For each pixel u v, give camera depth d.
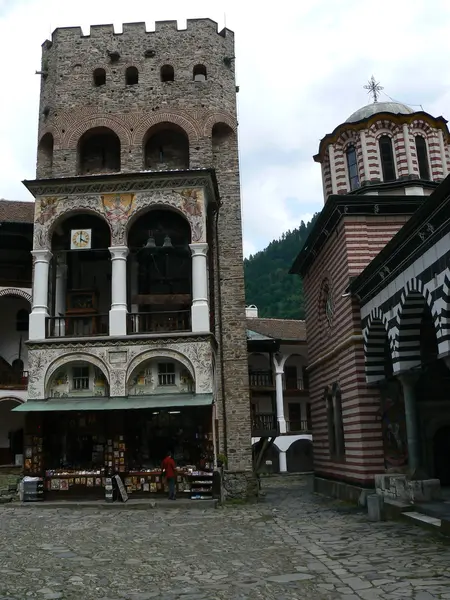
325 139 30.56
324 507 23.53
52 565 12.48
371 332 23.12
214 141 31.98
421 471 19.31
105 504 23.12
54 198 27.09
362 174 28.39
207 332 25.23
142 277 29.23
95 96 31.16
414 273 17.70
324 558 13.06
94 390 25.62
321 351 30.25
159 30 32.19
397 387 23.28
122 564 12.61
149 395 25.27
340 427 26.97
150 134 31.30
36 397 25.19
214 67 31.95
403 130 28.22
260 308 110.00
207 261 27.69
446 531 14.93
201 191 26.88
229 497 26.77
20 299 36.38
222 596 9.88
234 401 28.55
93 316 26.73
